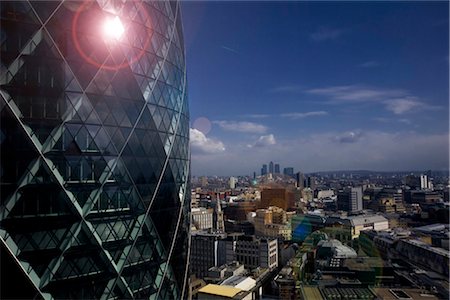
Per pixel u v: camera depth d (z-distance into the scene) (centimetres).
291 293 8575
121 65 3659
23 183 2870
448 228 13512
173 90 4616
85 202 3231
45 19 3062
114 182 3488
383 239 12025
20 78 2895
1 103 2792
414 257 9588
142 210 3834
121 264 3562
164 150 4291
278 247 15550
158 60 4281
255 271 13538
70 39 3209
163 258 4234
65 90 3130
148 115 4000
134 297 3734
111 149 3472
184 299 5016
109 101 3484
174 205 4541
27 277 2878
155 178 4075
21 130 2875
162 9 4484
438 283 7144
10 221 2805
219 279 12219
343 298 6712
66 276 3105
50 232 3002
